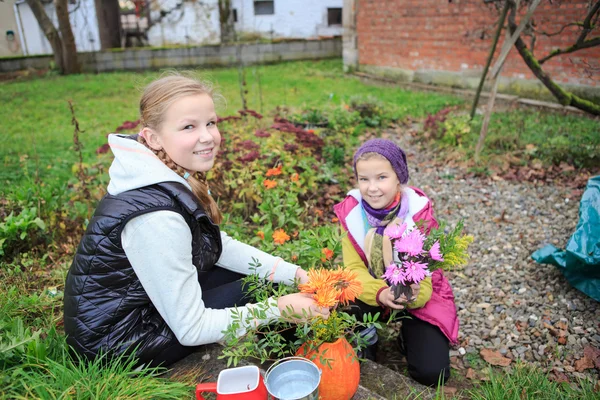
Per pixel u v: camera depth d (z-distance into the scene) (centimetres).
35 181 495
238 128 549
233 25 1579
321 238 279
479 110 761
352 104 767
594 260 305
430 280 242
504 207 467
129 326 199
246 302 222
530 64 593
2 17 1489
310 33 1627
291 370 186
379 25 1070
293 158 469
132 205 186
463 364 286
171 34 1630
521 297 340
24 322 253
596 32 653
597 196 323
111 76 1338
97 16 1560
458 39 887
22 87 1174
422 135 668
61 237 383
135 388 187
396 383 229
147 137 197
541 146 561
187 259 191
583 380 261
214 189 430
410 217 243
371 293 239
